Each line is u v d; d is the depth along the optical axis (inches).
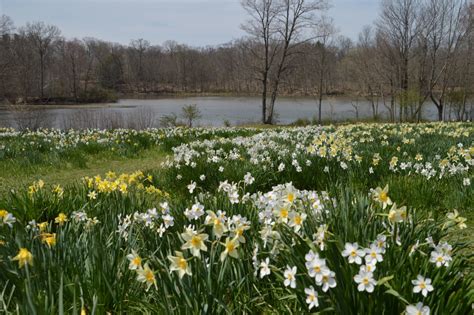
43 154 389.4
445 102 1449.3
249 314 107.7
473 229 177.8
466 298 89.6
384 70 1413.6
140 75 3609.7
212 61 3558.1
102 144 445.1
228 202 152.6
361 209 124.6
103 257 116.0
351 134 450.6
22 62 2145.7
